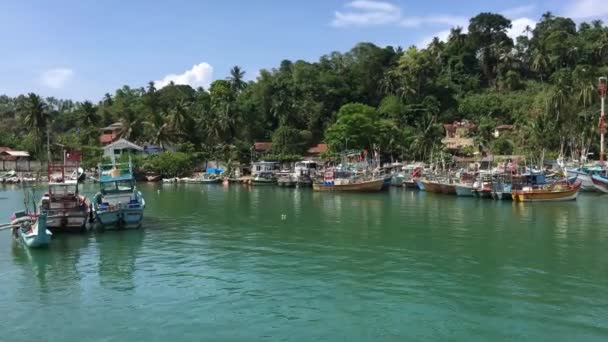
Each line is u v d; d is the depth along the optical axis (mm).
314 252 30938
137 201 40625
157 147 128000
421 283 24078
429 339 17734
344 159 95562
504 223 43062
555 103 99062
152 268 27203
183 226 41875
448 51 166625
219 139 130000
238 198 69500
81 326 19000
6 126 162500
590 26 166375
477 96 147375
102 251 31547
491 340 17609
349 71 155500
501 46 159375
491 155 99688
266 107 143500
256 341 17625
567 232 38156
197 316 19922
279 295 22344
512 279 24750
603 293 22484
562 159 87000
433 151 106875
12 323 19344
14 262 28766
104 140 139375
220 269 26844
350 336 18016
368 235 37125
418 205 58438
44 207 37281
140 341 17672
